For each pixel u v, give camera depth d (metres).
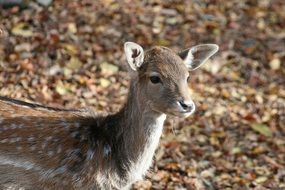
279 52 16.98
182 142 12.81
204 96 14.49
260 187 12.09
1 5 15.33
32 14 15.44
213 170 12.37
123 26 16.09
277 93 15.33
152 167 11.95
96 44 15.05
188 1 18.14
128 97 9.43
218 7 18.41
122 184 9.59
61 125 9.45
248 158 12.95
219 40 16.75
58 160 9.30
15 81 13.09
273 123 14.19
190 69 9.81
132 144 9.41
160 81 9.08
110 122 9.62
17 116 9.40
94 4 16.58
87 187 9.40
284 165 12.91
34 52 14.12
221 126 13.66
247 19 18.25
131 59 9.18
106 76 14.05
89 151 9.38
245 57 16.41
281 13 19.06
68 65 13.98
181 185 11.71
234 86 15.18
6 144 9.23
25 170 9.27
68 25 15.35
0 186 9.32
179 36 16.41
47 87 13.16
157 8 17.31
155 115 9.27
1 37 14.28
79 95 13.18
